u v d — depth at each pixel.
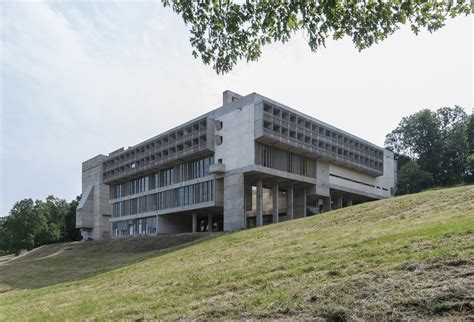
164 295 12.02
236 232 35.09
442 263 7.89
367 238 13.91
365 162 65.81
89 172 89.75
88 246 58.22
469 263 7.57
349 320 6.31
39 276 31.61
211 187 51.97
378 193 70.69
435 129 78.88
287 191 57.66
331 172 60.19
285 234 24.89
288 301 7.87
